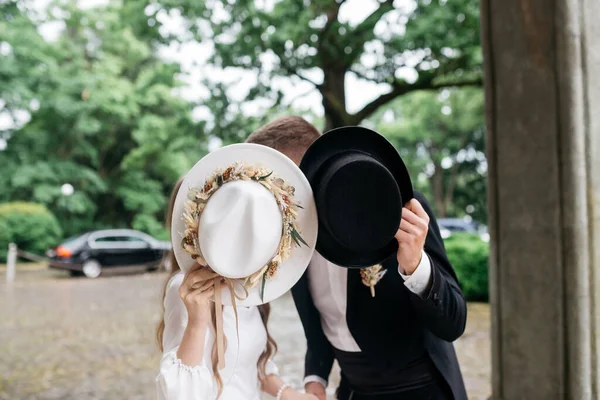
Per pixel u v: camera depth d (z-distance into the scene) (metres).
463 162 34.62
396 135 32.84
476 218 35.16
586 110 2.00
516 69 2.14
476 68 11.60
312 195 1.50
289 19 10.12
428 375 1.89
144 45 25.80
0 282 14.91
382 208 1.47
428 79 11.75
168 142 23.84
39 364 6.24
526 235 2.14
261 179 1.47
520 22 2.12
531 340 2.13
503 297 2.23
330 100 11.70
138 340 7.51
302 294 2.07
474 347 6.80
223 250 1.41
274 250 1.47
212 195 1.46
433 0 10.12
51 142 23.88
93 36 26.58
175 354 1.55
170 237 1.80
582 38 2.00
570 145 1.99
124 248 16.77
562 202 2.02
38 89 22.08
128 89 23.39
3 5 21.38
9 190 22.88
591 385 2.01
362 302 1.86
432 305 1.63
